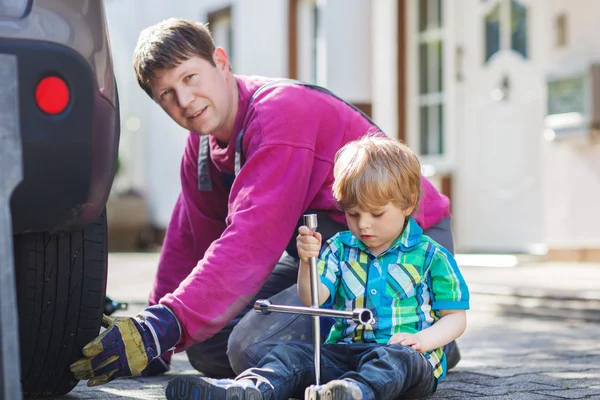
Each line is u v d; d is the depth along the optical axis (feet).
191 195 18.63
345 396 12.13
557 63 40.37
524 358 21.29
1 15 11.56
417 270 14.52
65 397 15.78
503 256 40.60
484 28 43.86
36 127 11.64
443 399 15.48
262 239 14.84
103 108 12.40
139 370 13.67
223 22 61.93
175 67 15.64
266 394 13.05
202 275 14.30
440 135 45.83
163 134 67.15
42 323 14.19
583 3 39.27
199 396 12.56
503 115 42.93
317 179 16.24
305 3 53.72
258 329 16.26
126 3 71.31
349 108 17.03
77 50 11.96
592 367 19.72
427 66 46.29
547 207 40.65
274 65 55.36
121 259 56.08
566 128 39.19
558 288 31.94
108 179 12.73
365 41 46.55
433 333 14.07
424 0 46.37
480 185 43.91
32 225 12.10
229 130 16.60
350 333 14.55
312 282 13.23
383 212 13.99
